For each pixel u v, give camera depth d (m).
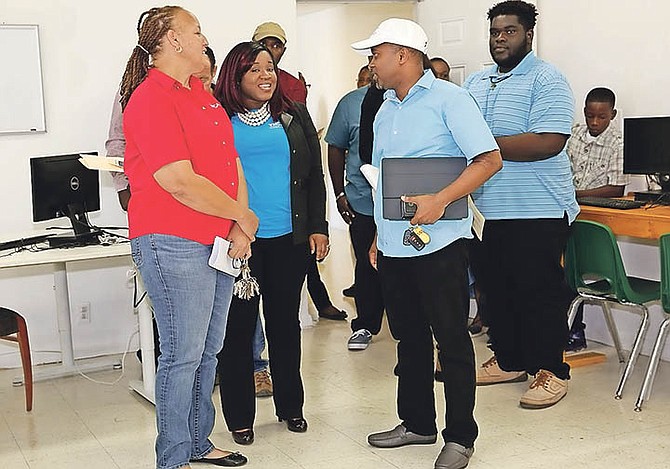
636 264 4.91
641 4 4.71
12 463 3.50
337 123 5.11
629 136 4.48
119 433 3.81
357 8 9.16
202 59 2.89
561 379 4.06
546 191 3.95
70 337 4.78
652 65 4.68
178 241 2.84
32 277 4.97
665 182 4.42
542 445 3.52
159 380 2.99
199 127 2.87
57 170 4.17
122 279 5.18
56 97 4.91
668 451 3.44
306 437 3.67
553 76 3.89
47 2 4.84
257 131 3.45
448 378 3.24
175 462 3.05
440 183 3.09
